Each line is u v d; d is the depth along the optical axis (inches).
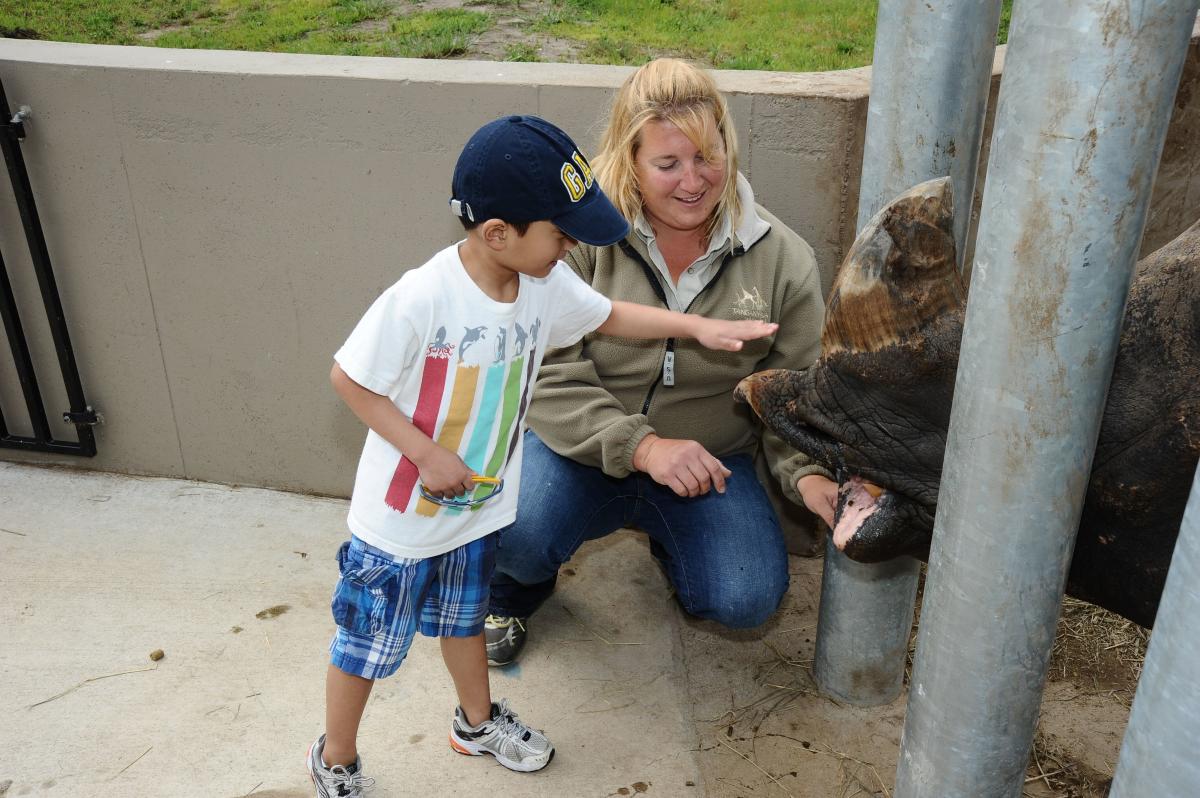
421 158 121.3
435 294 78.5
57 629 119.1
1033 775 102.3
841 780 100.9
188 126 125.8
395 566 85.2
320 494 145.3
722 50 177.5
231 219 129.8
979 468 57.4
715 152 89.8
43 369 145.4
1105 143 48.5
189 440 145.6
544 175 74.9
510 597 110.5
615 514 107.8
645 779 100.0
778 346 103.3
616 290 99.7
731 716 109.0
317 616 121.5
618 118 93.0
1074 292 51.2
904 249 58.1
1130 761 49.4
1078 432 54.3
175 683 111.3
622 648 117.7
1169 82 47.9
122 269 135.8
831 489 95.8
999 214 52.9
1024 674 62.2
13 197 133.5
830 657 109.9
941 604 62.9
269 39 183.3
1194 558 44.8
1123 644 119.2
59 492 145.6
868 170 89.0
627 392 104.7
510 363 83.4
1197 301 53.2
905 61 82.7
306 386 137.9
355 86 119.5
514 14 196.4
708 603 102.4
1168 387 54.6
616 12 198.4
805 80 115.6
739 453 111.1
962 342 57.0
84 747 102.9
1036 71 49.5
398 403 81.6
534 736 100.4
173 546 134.1
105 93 125.8
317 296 131.9
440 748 103.3
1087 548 61.8
